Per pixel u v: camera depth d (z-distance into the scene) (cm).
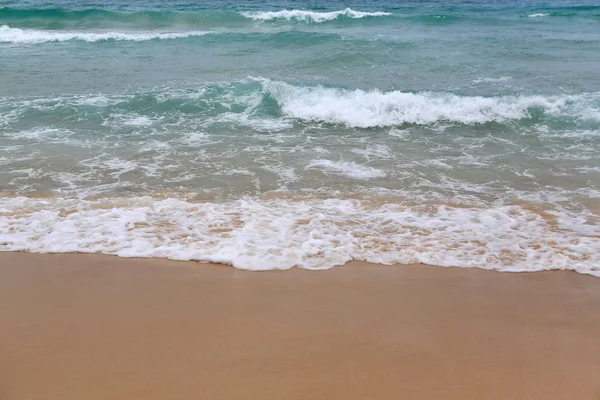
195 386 364
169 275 516
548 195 722
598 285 516
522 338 430
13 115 1007
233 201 686
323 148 893
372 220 639
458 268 540
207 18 2230
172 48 1658
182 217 637
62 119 999
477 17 2319
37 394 355
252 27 2131
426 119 1040
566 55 1566
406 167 816
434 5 3045
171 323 438
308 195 707
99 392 357
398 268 538
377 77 1313
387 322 446
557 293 500
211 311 457
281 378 374
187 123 1007
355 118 1034
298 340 418
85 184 730
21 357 392
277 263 540
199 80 1265
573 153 884
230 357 395
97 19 2195
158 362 388
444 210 670
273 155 855
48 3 2886
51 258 543
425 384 372
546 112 1059
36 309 455
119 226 612
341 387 367
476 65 1437
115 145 885
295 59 1484
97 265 532
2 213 636
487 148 908
